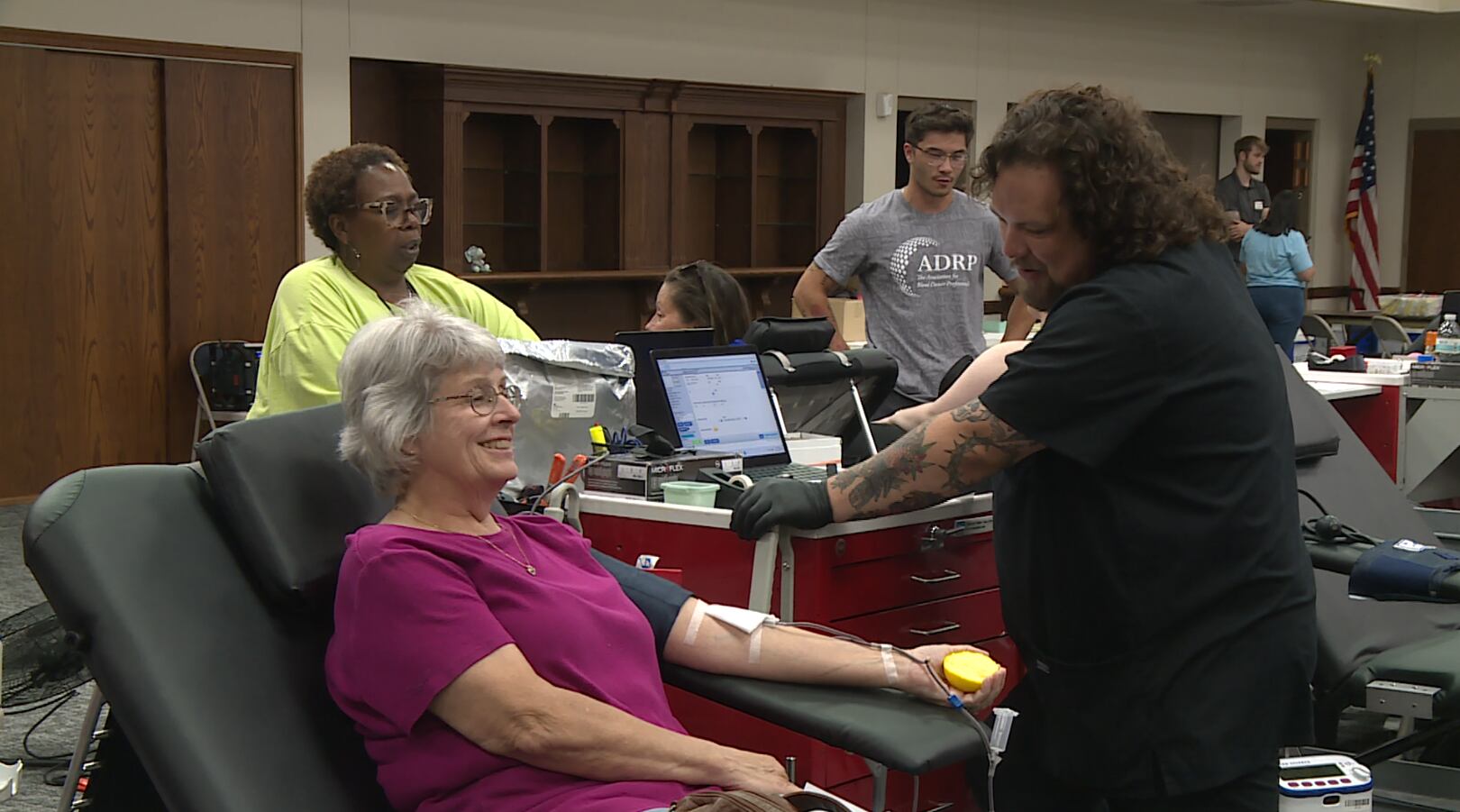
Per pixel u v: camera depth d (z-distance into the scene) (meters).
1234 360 2.07
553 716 1.88
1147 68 11.95
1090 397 2.04
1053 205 2.07
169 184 7.30
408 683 1.86
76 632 1.86
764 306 9.91
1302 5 11.97
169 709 1.82
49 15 6.86
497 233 8.70
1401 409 5.16
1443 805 3.12
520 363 2.90
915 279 4.35
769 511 2.44
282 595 2.01
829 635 2.30
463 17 8.20
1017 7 10.93
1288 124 13.34
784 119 9.64
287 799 1.85
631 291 9.23
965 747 2.01
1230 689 2.08
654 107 8.91
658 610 2.21
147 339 7.33
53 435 7.08
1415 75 13.75
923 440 2.27
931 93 10.48
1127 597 2.09
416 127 8.16
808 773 2.59
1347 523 3.47
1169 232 2.08
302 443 2.12
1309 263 10.35
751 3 9.42
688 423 2.98
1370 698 2.94
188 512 2.04
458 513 2.04
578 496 2.79
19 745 3.62
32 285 6.95
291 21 7.61
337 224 3.18
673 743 1.94
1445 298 9.17
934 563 2.78
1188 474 2.07
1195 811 2.13
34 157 6.89
